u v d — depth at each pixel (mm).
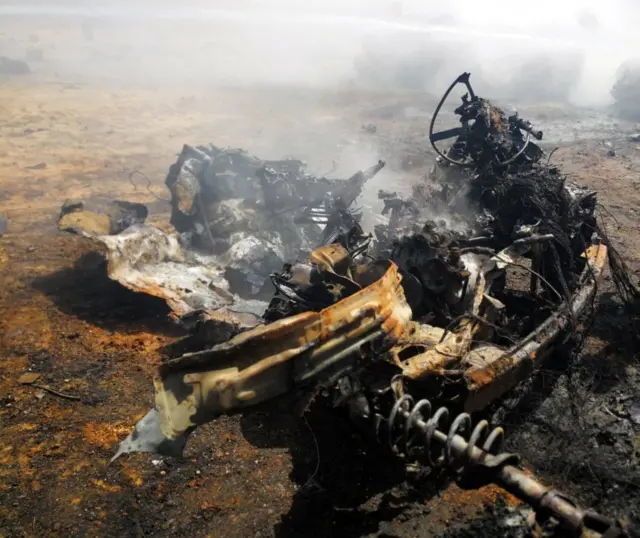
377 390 3748
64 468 4777
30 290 7598
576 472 4723
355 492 4125
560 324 5168
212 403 3533
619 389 5641
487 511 4320
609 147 15172
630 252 8766
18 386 5723
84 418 5336
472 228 5984
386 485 4145
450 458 3459
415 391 4020
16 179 11984
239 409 3535
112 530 4262
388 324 3873
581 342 6090
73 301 7352
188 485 4645
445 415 3719
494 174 6379
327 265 4473
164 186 11984
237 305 6938
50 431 5160
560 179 6586
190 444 5039
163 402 3562
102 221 8188
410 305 4848
